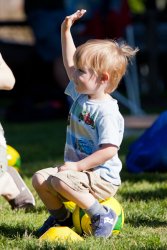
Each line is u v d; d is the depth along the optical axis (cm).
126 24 2080
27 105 2162
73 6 2128
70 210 757
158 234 752
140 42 2736
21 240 723
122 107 2369
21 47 2586
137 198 973
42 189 747
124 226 791
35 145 1648
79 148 754
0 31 2988
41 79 2450
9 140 1747
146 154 1236
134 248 684
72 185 722
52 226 771
